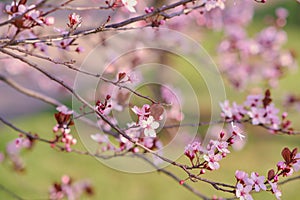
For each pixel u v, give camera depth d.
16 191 8.12
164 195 8.73
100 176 9.12
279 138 11.13
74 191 6.09
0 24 2.45
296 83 13.99
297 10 18.89
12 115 11.16
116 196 8.71
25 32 3.38
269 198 6.57
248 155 10.28
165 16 2.89
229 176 9.21
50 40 2.65
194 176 2.69
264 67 7.88
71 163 9.30
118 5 2.73
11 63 8.02
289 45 17.27
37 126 10.70
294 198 8.62
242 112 3.83
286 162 2.82
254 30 16.72
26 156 9.20
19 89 4.07
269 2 18.72
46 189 8.38
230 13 7.99
